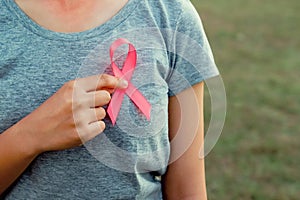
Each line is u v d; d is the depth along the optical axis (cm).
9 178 145
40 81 143
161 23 152
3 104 144
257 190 432
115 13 147
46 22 145
